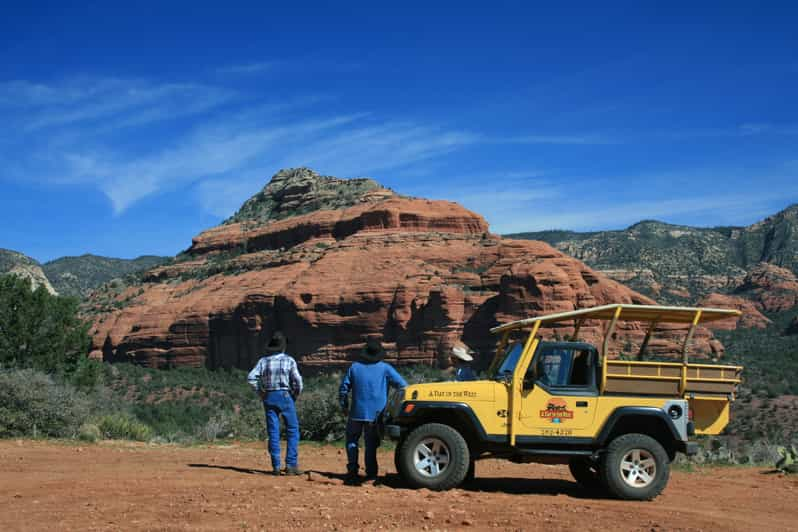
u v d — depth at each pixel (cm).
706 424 1038
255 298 11431
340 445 2042
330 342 10644
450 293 9844
